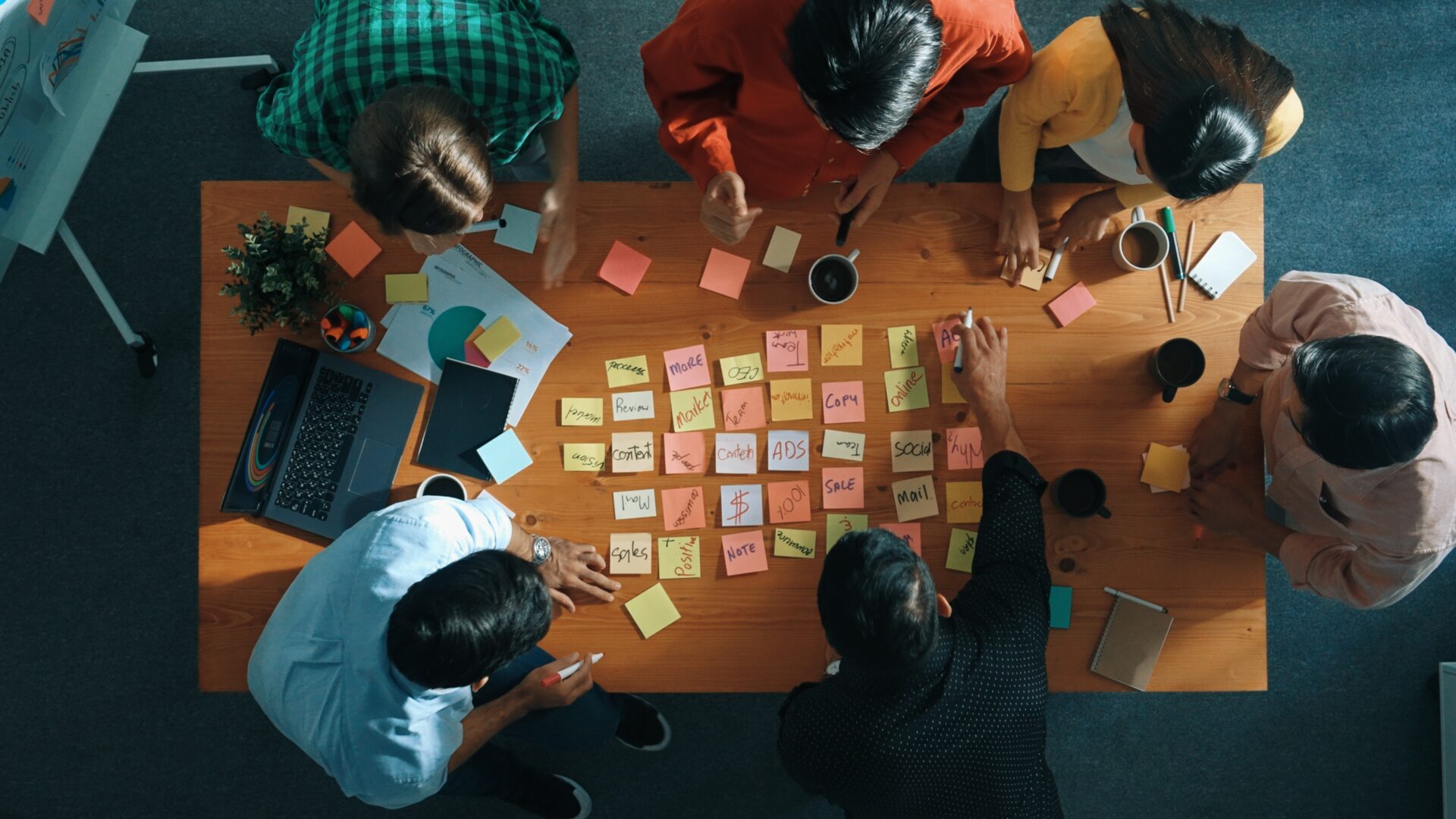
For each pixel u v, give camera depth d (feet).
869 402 5.78
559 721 6.31
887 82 3.77
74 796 7.98
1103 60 4.94
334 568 4.85
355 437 5.59
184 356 8.24
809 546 5.71
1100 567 5.75
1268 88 4.52
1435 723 8.32
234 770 8.05
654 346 5.76
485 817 8.06
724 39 4.64
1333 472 5.08
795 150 5.46
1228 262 5.85
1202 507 5.67
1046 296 5.85
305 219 5.65
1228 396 5.63
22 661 8.03
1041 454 5.83
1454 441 4.82
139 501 8.15
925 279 5.83
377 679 4.67
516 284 5.73
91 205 8.25
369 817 8.06
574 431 5.72
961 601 4.98
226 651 5.54
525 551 5.41
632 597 5.68
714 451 5.73
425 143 4.09
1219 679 5.72
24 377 8.18
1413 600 8.40
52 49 6.08
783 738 4.96
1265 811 8.34
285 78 5.37
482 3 4.91
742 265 5.78
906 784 4.70
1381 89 8.70
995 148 6.58
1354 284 5.13
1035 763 4.86
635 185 5.77
